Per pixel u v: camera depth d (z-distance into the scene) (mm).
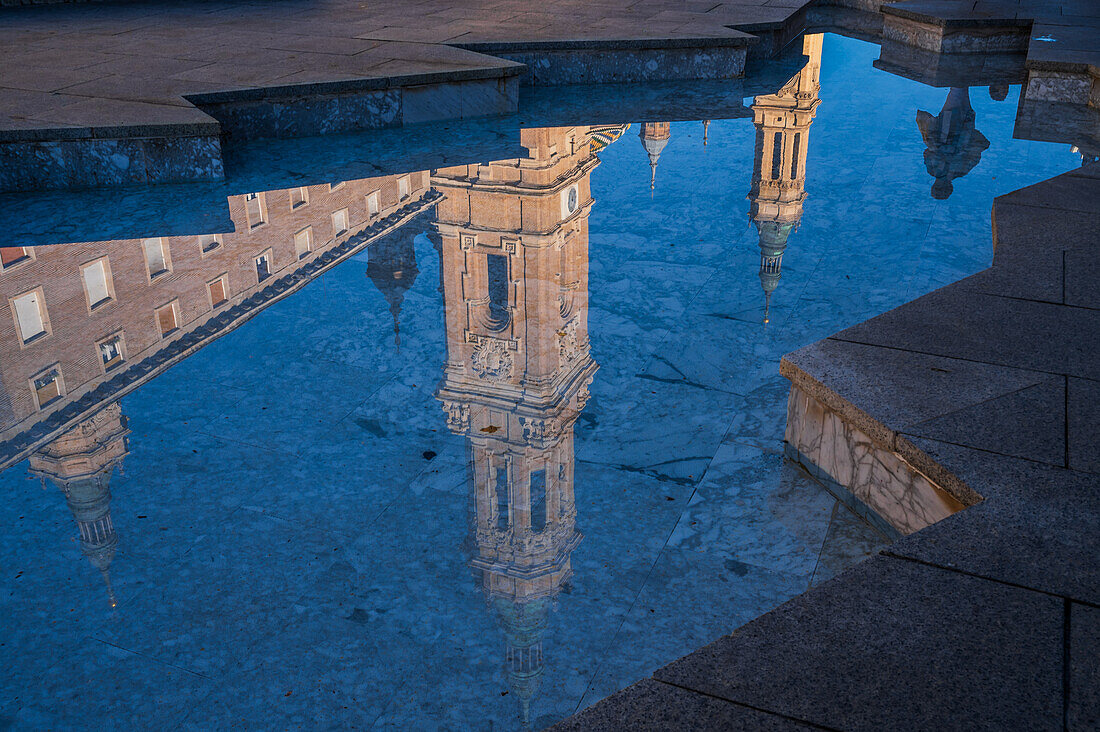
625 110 10242
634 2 14344
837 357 4195
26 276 5840
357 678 2717
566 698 2631
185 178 7668
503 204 7242
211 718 2570
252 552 3307
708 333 5176
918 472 3543
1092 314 4680
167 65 9711
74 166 7457
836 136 9492
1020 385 3965
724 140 9188
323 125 9164
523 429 4176
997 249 5637
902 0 16031
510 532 3406
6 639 2869
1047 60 10773
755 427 4262
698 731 2359
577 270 6086
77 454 3943
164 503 3596
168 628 2926
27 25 12172
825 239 6559
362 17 12906
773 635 2691
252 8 13656
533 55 11102
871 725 2363
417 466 3881
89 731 2527
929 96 11242
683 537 3432
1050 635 2658
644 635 2893
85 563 3236
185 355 4852
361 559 3271
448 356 4918
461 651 2811
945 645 2629
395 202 7215
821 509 3654
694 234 6742
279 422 4250
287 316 5367
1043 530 3096
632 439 4117
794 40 14453
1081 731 2336
